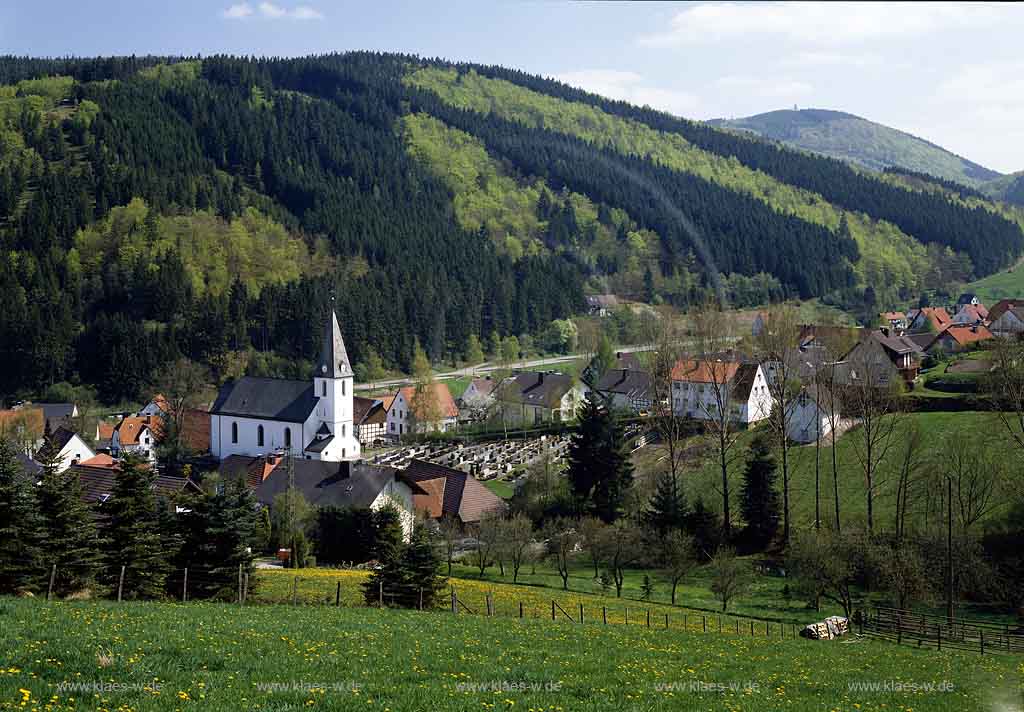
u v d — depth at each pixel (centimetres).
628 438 12038
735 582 6512
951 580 5844
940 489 7562
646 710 2234
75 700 1875
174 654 2416
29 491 4978
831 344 10738
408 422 15975
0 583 4775
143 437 14525
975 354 12756
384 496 8731
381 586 4641
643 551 7606
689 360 12056
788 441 10131
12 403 17900
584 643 3369
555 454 12269
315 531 8031
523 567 7925
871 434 9644
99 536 5212
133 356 18600
